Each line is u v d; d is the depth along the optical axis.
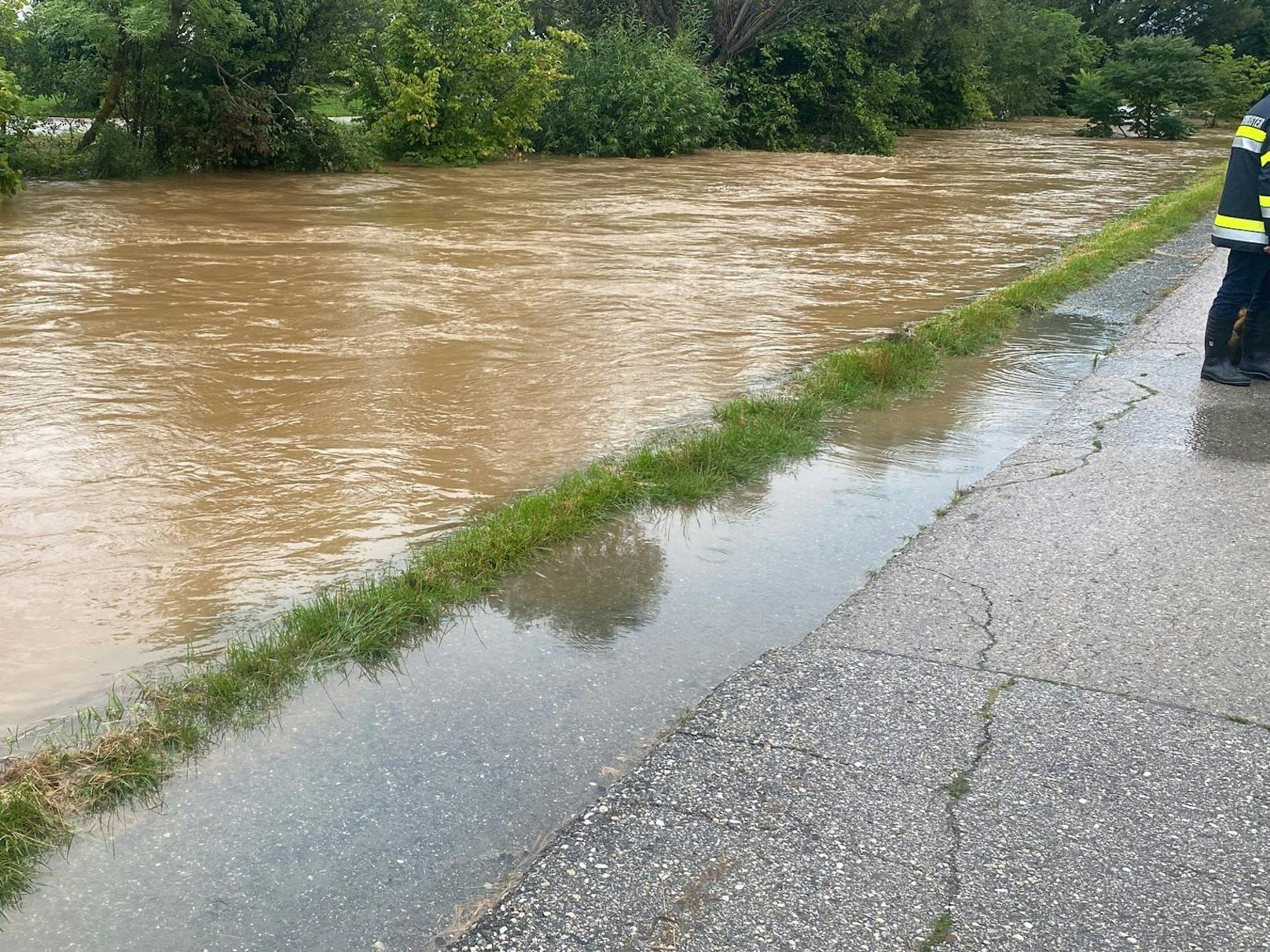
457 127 25.56
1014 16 50.12
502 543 4.91
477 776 3.39
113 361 8.15
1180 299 10.73
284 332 9.14
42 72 21.34
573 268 12.41
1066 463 6.20
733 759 3.40
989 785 3.29
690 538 5.24
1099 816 3.15
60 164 20.06
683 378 8.02
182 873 2.96
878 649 4.11
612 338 9.20
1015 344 9.18
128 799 3.26
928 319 10.12
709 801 3.20
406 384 7.71
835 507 5.64
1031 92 51.47
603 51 29.34
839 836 3.06
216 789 3.31
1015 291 10.77
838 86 34.50
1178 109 43.06
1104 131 41.06
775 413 6.96
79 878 2.93
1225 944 2.67
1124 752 3.46
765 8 34.31
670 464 6.00
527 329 9.45
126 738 3.45
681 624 4.40
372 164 23.12
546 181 22.09
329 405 7.21
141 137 21.34
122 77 20.64
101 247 12.97
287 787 3.32
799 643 4.18
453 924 2.80
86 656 4.08
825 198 20.20
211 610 4.46
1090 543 5.09
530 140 28.97
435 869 3.00
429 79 24.64
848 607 4.46
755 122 33.56
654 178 23.22
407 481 5.89
